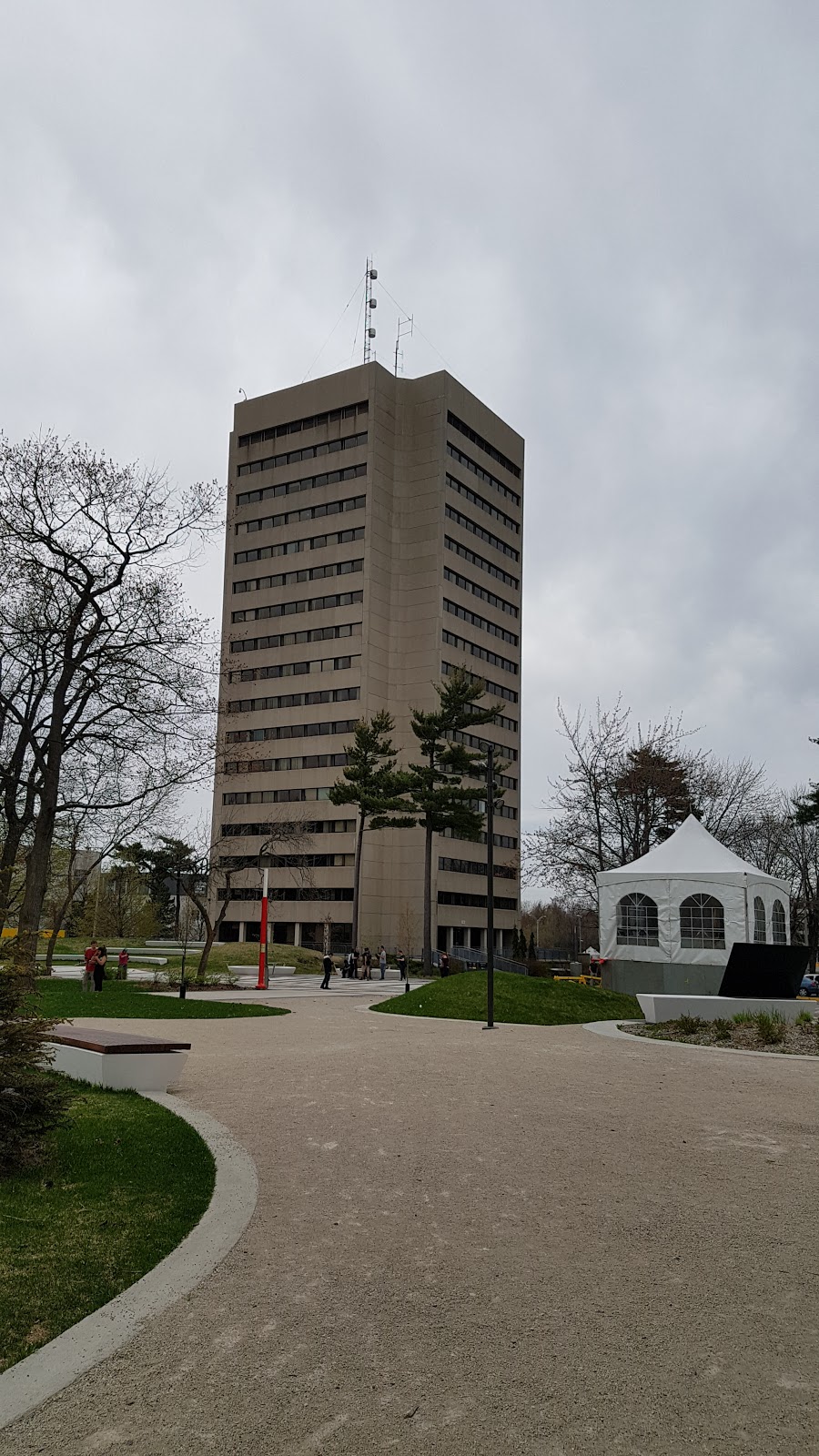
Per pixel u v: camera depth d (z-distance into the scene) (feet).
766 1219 21.13
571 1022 70.90
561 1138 29.01
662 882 93.50
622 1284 17.44
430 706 256.93
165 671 89.56
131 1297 16.75
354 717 255.29
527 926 357.61
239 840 260.83
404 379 277.03
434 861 249.55
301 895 251.60
